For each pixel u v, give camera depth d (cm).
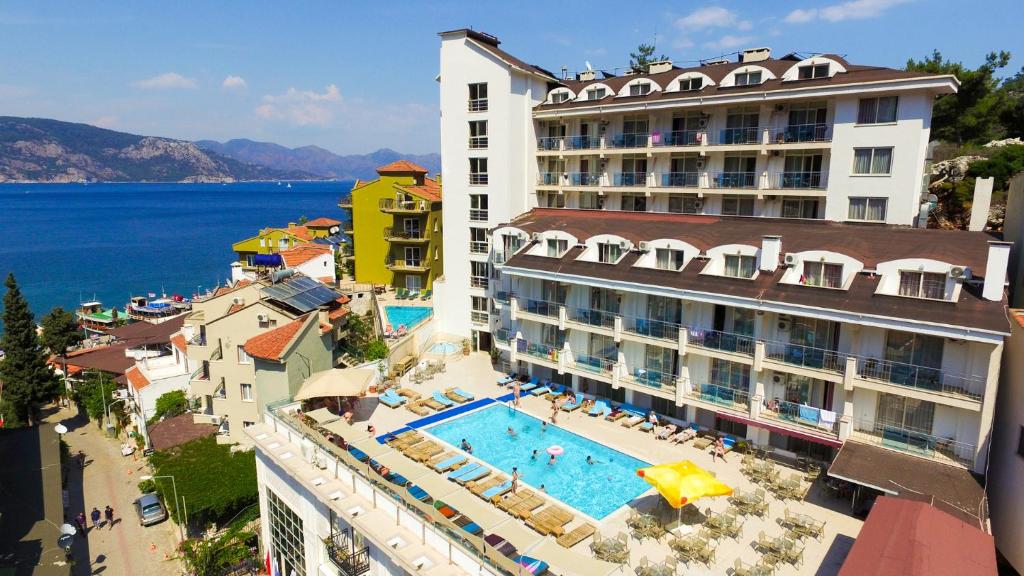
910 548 2130
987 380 2712
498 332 5006
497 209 5447
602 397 4541
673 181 5125
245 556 3219
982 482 2691
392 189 6994
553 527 2859
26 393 5356
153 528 3694
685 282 3669
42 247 16625
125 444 4788
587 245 4366
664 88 5191
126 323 8388
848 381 3081
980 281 2938
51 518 3095
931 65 5784
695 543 2689
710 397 3684
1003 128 5856
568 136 5634
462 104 5450
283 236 7644
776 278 3431
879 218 4197
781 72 4716
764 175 4672
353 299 5541
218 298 4222
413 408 4331
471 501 2589
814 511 3017
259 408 3906
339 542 2286
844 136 4253
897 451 2991
